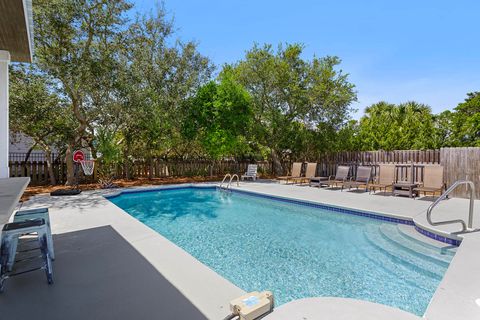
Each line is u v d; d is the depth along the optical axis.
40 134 10.66
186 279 2.92
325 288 3.51
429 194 9.33
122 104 10.71
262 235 5.66
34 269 2.80
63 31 8.88
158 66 12.49
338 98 13.43
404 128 16.91
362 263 4.23
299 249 4.86
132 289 2.69
